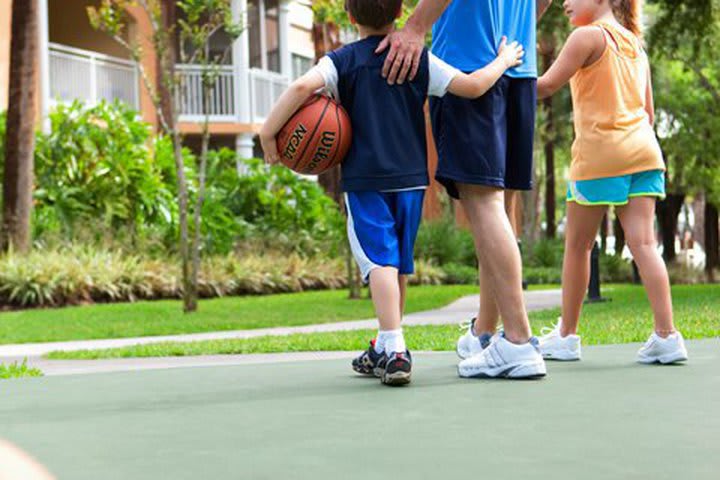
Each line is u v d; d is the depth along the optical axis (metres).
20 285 17.61
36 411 4.05
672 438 3.18
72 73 24.58
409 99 4.70
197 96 29.50
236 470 2.80
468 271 27.84
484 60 4.81
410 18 4.66
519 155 5.02
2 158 20.23
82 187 21.27
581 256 5.71
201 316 15.35
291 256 23.75
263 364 6.05
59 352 9.50
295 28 41.34
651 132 5.65
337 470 2.78
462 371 4.93
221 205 23.38
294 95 4.59
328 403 4.09
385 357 4.64
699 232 62.03
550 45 29.84
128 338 12.39
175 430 3.49
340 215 20.77
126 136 21.77
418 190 4.75
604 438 3.19
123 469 2.84
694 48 20.38
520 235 34.94
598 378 4.80
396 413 3.78
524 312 4.85
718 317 10.08
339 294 21.75
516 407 3.88
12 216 18.70
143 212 21.89
